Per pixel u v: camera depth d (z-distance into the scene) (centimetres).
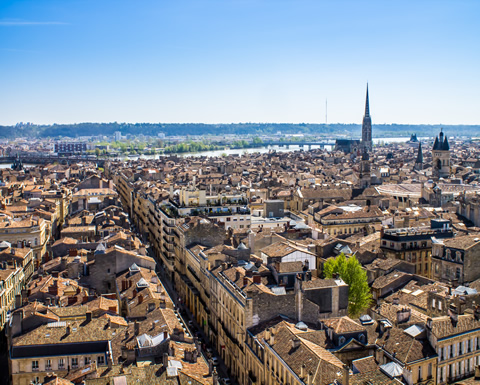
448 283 17938
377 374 11231
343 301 15462
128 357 12619
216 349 18238
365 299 16812
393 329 13450
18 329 14212
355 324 13538
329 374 11150
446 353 12781
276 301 14962
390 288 17900
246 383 14962
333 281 15662
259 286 15525
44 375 13650
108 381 11350
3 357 16875
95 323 14638
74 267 19838
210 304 19062
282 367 12456
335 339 13200
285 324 13950
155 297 16550
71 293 17338
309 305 15038
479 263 18650
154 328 14175
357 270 17038
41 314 14538
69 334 14112
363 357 13000
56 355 13712
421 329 13112
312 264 19050
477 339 13238
